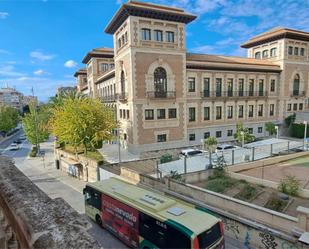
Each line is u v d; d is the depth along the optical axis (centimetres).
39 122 4700
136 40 3127
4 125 6862
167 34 3328
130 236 1261
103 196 1470
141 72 3197
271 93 4484
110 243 1348
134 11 3041
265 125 4372
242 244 1268
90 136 2948
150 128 3325
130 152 3344
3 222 305
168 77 3378
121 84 3634
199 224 1011
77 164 2855
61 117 2975
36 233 217
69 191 2378
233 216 1312
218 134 3975
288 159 2730
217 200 1461
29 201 276
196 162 2525
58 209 261
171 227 1021
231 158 2603
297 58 4606
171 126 3466
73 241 208
